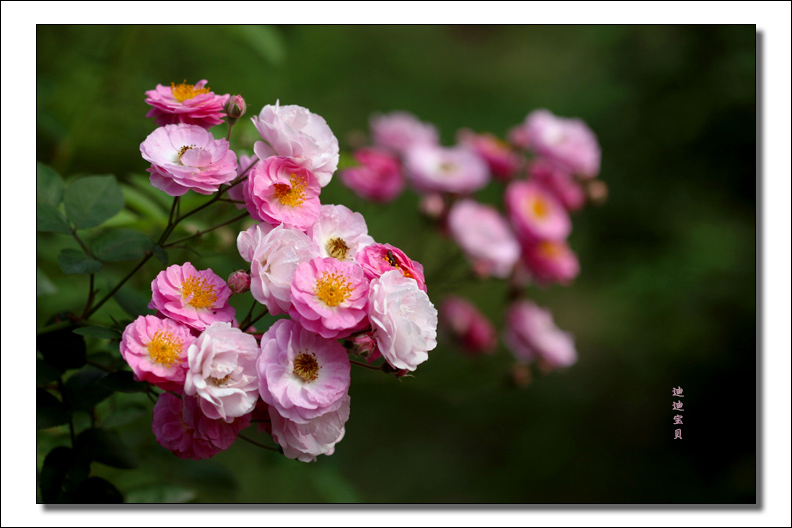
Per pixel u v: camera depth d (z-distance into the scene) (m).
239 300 1.28
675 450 2.49
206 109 1.20
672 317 2.69
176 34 1.65
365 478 2.29
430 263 1.87
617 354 2.74
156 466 1.30
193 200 1.32
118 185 1.24
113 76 1.47
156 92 1.21
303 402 1.14
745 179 2.66
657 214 2.80
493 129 3.44
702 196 2.74
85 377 1.21
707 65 2.74
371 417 2.42
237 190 1.23
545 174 1.77
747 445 2.41
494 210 1.71
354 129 2.89
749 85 2.62
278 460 1.41
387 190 1.67
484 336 1.74
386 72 3.52
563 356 1.77
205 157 1.17
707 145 2.72
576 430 2.60
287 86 2.44
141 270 1.32
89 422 1.27
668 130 2.79
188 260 1.31
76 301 1.33
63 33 1.52
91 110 1.44
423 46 3.84
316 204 1.19
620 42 3.01
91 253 1.20
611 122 2.95
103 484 1.19
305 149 1.18
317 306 1.14
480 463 2.47
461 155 1.71
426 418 2.50
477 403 2.56
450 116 3.49
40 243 1.33
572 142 1.67
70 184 1.23
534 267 1.73
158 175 1.17
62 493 1.19
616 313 2.79
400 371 1.17
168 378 1.13
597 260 2.90
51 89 1.42
